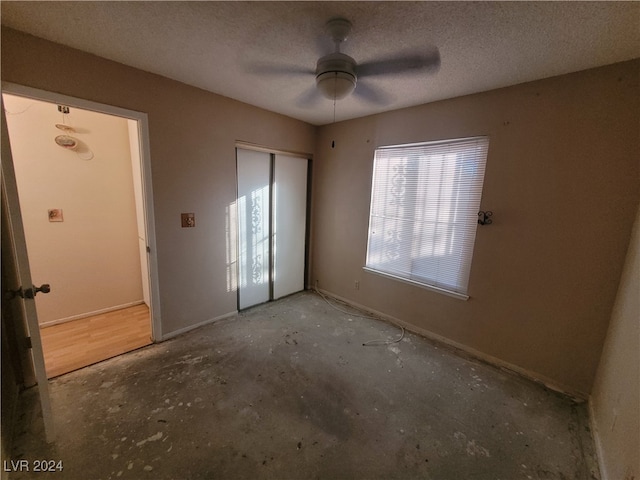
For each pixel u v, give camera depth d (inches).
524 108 82.2
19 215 51.3
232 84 94.3
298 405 72.7
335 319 124.2
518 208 85.6
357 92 95.5
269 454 58.9
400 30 60.5
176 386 78.1
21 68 66.3
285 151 132.0
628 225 69.3
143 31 64.2
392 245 121.6
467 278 100.0
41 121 101.0
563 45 62.8
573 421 70.5
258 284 136.6
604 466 56.5
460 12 54.1
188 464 56.1
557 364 82.6
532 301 85.6
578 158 74.9
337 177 139.5
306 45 68.6
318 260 155.8
